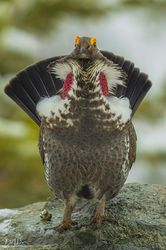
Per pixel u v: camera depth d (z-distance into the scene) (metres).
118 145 10.82
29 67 11.53
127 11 25.89
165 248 10.62
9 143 17.17
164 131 21.02
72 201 11.25
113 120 10.70
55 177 11.02
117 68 10.88
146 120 22.23
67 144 10.73
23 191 18.36
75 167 10.83
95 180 10.95
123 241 10.76
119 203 11.54
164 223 10.95
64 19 24.89
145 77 11.64
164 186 12.02
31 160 17.45
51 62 11.20
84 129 10.66
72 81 10.70
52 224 11.35
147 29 26.33
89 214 11.48
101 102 10.66
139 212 11.27
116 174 10.96
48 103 10.85
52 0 24.09
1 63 21.56
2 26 22.20
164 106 23.03
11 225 11.46
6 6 23.27
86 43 10.61
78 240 10.86
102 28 25.92
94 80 10.62
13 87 11.60
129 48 26.23
